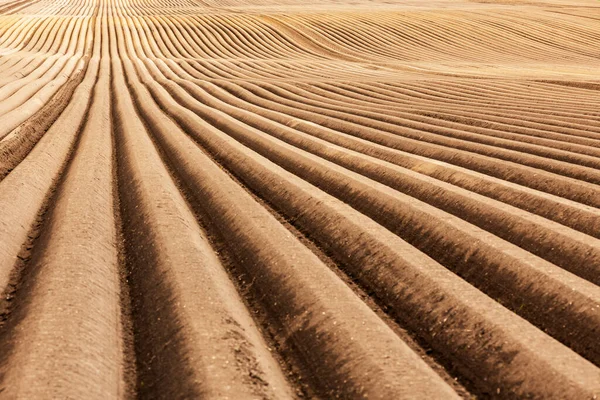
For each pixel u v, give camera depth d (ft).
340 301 20.43
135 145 42.86
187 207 31.86
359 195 32.55
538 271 22.52
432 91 71.92
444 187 32.81
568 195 32.81
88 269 22.20
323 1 220.43
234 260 25.39
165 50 132.36
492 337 18.63
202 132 49.60
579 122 51.19
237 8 200.13
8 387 15.08
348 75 94.02
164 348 17.97
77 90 71.20
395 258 24.14
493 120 53.31
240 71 100.17
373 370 16.63
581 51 135.64
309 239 28.07
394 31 150.10
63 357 16.38
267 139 45.83
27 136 46.98
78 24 165.68
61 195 31.50
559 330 19.97
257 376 16.43
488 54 131.03
